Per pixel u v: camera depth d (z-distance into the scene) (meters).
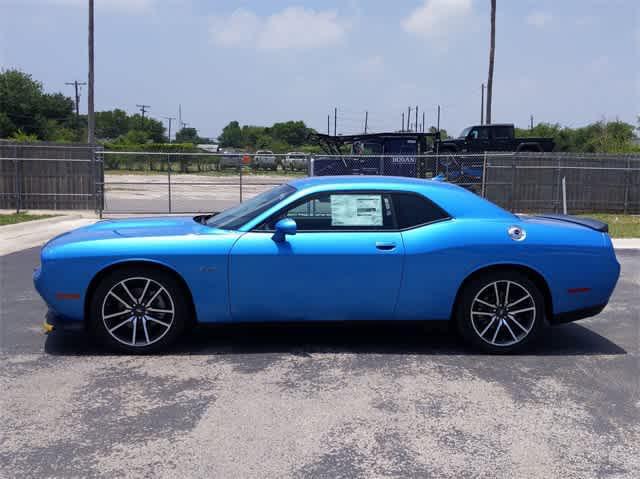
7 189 18.00
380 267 5.09
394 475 3.24
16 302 7.00
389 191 5.28
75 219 16.11
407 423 3.88
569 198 20.06
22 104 65.06
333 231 5.14
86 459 3.37
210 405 4.11
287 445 3.55
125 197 24.62
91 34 24.91
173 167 45.84
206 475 3.20
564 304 5.29
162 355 5.13
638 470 3.34
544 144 24.08
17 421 3.84
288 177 34.25
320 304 5.13
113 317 5.07
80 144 17.98
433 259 5.11
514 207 19.72
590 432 3.80
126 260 4.95
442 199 5.32
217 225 5.39
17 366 4.84
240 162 18.08
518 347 5.29
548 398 4.34
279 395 4.30
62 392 4.32
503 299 5.27
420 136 22.58
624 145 38.91
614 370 4.96
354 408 4.10
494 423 3.91
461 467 3.34
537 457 3.47
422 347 5.49
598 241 5.33
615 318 6.71
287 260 5.03
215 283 5.02
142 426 3.78
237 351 5.27
